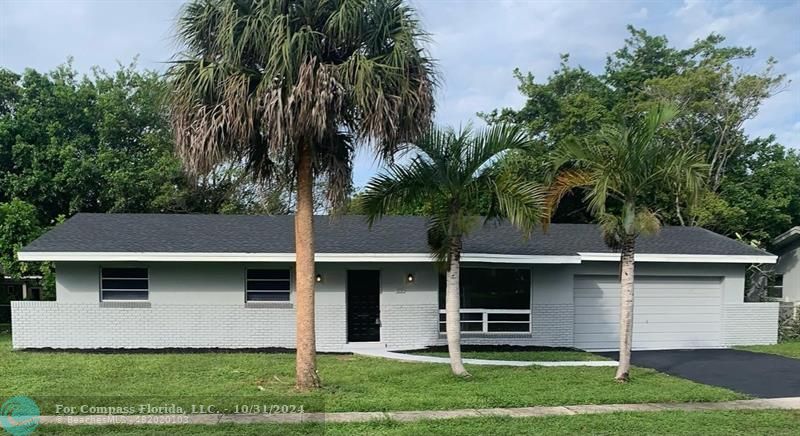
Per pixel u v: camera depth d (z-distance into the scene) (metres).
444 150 10.83
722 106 24.64
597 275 16.86
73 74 28.33
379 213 11.31
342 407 8.62
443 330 16.17
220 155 9.12
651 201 22.88
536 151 11.74
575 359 13.92
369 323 16.11
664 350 16.50
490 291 16.48
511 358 14.00
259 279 15.45
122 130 27.80
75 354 13.78
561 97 28.00
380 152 9.86
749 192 24.91
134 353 14.05
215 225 16.88
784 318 19.27
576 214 25.77
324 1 8.99
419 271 15.80
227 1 8.86
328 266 15.47
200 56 9.51
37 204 24.67
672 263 17.16
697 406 9.09
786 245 22.94
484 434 7.36
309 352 9.90
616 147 10.59
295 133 8.80
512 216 10.51
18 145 24.16
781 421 8.12
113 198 25.50
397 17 9.45
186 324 15.06
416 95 9.43
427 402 8.93
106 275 15.07
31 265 18.45
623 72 28.89
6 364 12.26
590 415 8.38
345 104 9.11
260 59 9.17
